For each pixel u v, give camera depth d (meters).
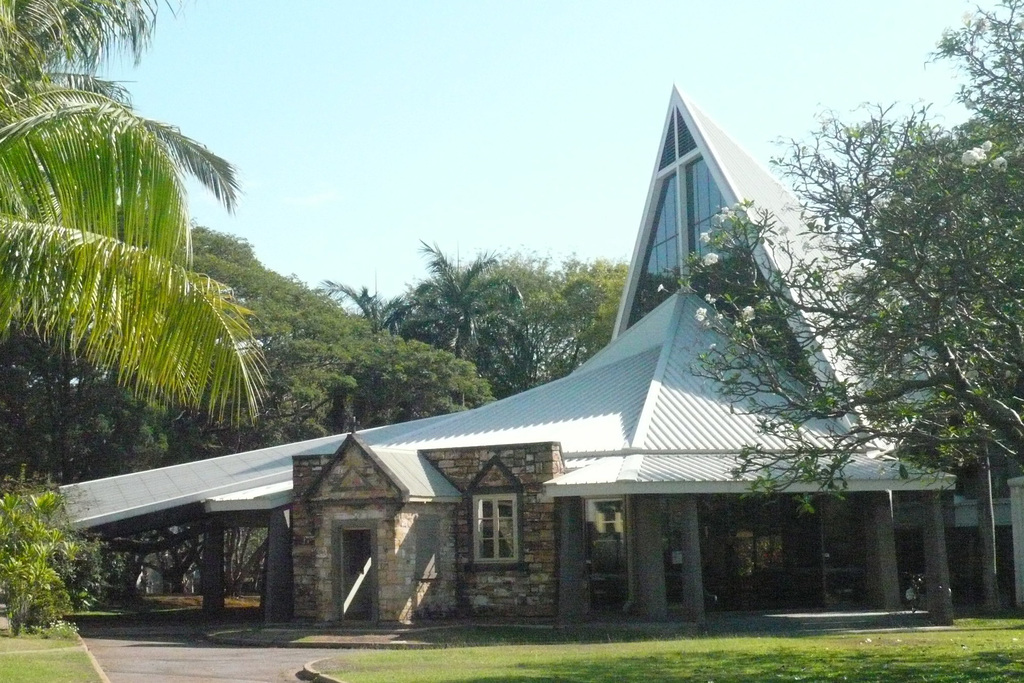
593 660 18.09
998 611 28.81
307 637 24.11
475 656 19.31
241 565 48.06
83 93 12.24
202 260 48.84
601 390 32.16
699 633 23.33
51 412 42.72
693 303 35.09
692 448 27.47
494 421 32.03
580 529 25.39
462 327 61.84
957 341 14.24
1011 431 14.29
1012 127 15.73
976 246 14.69
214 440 48.06
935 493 25.16
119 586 33.81
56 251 10.33
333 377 49.28
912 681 14.66
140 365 10.55
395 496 25.92
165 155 10.28
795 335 16.11
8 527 22.77
